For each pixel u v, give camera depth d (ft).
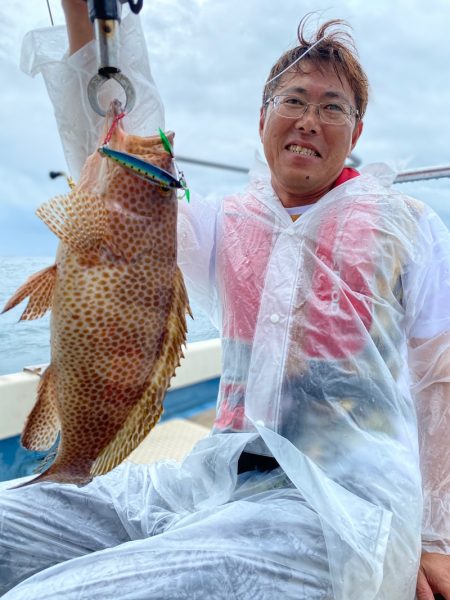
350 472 3.68
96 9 3.01
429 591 3.72
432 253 4.26
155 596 3.10
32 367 7.86
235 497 4.05
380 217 4.15
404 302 4.25
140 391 3.33
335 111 4.10
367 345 3.86
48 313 3.28
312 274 4.04
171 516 4.24
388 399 3.86
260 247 4.31
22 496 4.44
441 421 4.23
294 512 3.60
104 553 3.39
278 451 3.70
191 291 4.91
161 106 4.00
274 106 4.23
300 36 4.27
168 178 2.96
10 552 4.17
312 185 4.27
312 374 3.88
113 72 3.15
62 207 2.89
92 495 4.49
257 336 4.07
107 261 3.10
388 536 3.42
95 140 3.96
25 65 3.92
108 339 3.19
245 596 3.21
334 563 3.31
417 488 3.72
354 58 4.22
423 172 5.74
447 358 4.23
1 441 7.59
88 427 3.34
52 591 3.10
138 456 7.61
